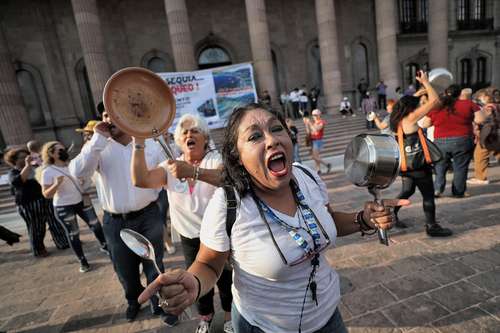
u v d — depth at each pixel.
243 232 1.06
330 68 15.02
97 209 6.76
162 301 0.84
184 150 2.06
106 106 1.42
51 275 3.82
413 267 2.94
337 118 14.40
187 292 0.87
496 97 5.41
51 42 14.98
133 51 16.19
